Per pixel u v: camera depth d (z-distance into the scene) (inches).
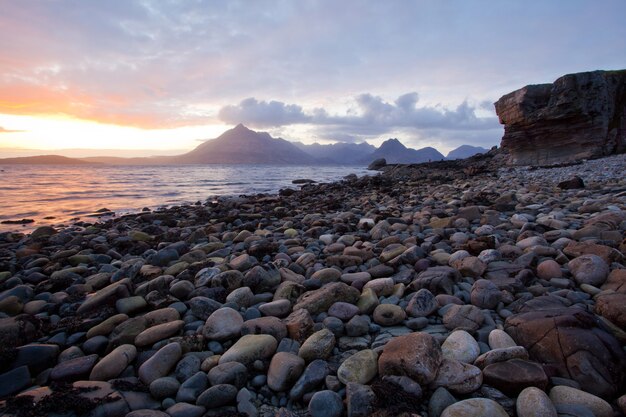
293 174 2765.7
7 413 109.9
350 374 122.5
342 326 157.4
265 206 694.5
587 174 781.9
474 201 511.2
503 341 133.3
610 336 124.7
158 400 121.6
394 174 1649.9
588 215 345.4
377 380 118.9
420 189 868.6
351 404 109.6
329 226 409.1
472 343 133.5
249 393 121.6
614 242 232.7
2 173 2778.1
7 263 296.4
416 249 239.8
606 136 1071.6
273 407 119.6
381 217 414.0
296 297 193.8
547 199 483.5
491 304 169.2
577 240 253.9
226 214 595.2
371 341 152.0
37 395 117.0
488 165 1473.9
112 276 246.2
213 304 179.0
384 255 251.9
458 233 301.0
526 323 136.0
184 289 202.7
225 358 134.8
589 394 106.5
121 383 124.3
